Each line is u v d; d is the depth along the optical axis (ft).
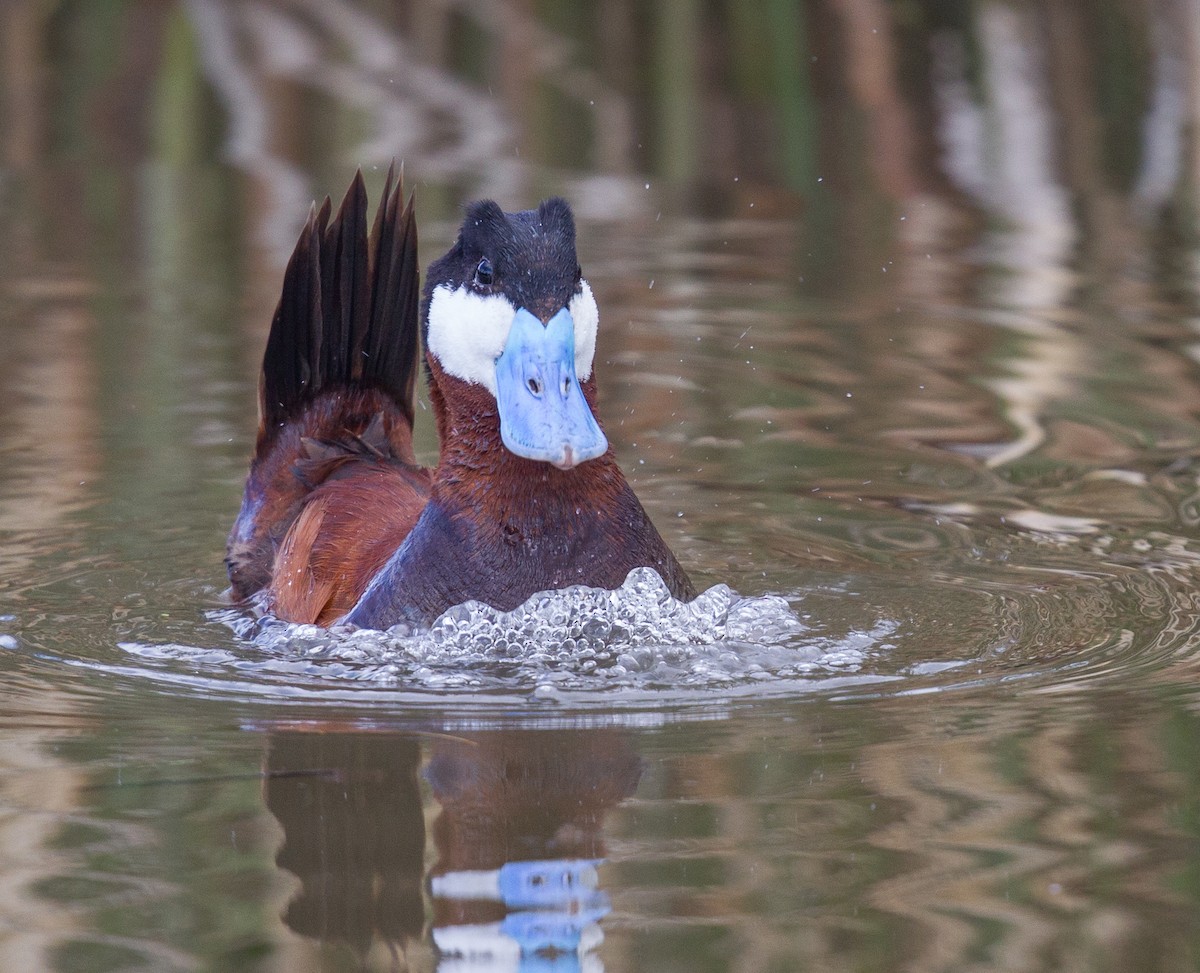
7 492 36.42
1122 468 37.29
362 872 19.33
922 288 51.19
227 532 34.94
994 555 32.78
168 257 54.24
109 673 26.78
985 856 19.51
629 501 28.07
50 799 21.42
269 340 32.94
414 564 27.78
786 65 73.26
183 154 66.85
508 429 26.35
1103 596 30.04
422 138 67.67
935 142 67.82
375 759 22.84
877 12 72.79
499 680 26.11
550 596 27.30
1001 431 40.06
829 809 20.86
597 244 56.13
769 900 18.54
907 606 30.07
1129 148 66.13
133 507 35.96
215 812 21.03
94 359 45.06
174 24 73.67
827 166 65.46
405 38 75.66
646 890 18.84
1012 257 54.13
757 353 46.06
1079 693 25.03
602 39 74.84
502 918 18.24
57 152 67.10
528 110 71.36
